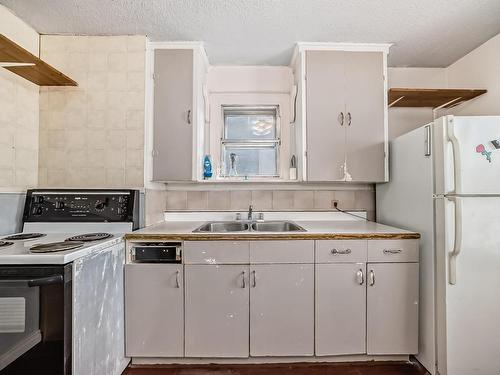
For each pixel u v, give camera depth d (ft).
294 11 5.70
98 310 4.54
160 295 5.48
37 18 5.91
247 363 5.72
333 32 6.45
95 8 5.59
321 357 5.74
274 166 8.21
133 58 6.56
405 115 8.23
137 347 5.47
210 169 7.65
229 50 7.25
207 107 7.82
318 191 8.01
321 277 5.53
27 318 3.74
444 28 6.29
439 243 5.13
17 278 3.67
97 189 5.98
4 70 5.55
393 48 7.14
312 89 6.92
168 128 6.81
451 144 4.97
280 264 5.51
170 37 6.66
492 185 4.90
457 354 4.96
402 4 5.49
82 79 6.54
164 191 7.84
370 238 5.57
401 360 5.78
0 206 5.33
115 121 6.53
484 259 4.95
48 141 6.52
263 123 8.22
